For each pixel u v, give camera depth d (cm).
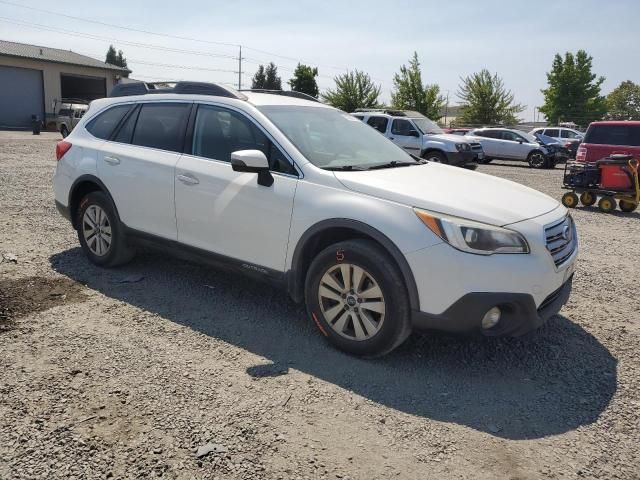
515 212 354
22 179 1116
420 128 1872
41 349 364
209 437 278
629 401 330
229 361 361
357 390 332
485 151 2416
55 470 250
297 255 389
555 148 2275
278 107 451
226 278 522
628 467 269
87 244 541
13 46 4162
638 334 433
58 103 3728
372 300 359
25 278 502
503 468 265
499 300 329
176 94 488
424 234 339
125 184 493
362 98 4872
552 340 416
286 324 425
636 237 837
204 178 435
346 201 367
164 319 425
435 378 351
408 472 260
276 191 396
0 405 298
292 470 257
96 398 309
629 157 1091
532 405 323
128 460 258
